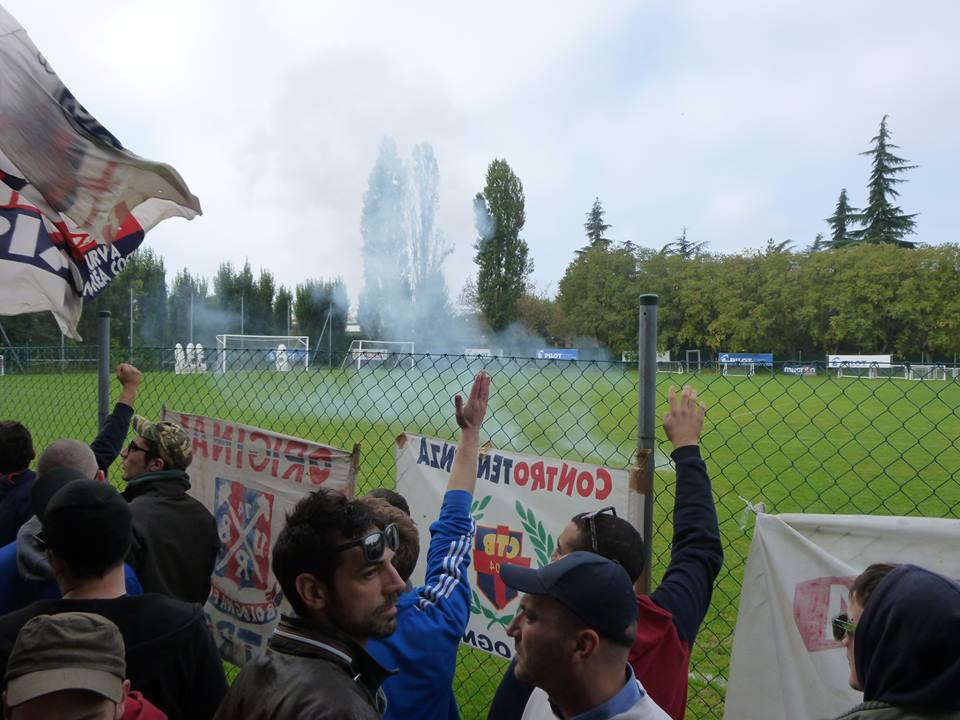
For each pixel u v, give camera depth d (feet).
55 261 11.36
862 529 7.61
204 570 10.21
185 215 11.94
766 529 7.94
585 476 9.06
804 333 171.94
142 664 6.47
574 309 202.18
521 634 5.09
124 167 9.61
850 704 7.32
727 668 14.82
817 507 29.63
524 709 6.28
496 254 200.64
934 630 4.55
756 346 174.40
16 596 8.16
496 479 9.91
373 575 5.31
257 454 12.58
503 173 200.85
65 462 9.55
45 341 106.22
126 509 6.83
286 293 221.05
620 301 192.13
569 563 5.02
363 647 5.33
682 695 6.66
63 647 5.17
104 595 6.73
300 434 43.62
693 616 6.91
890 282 159.02
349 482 11.02
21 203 11.12
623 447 44.62
